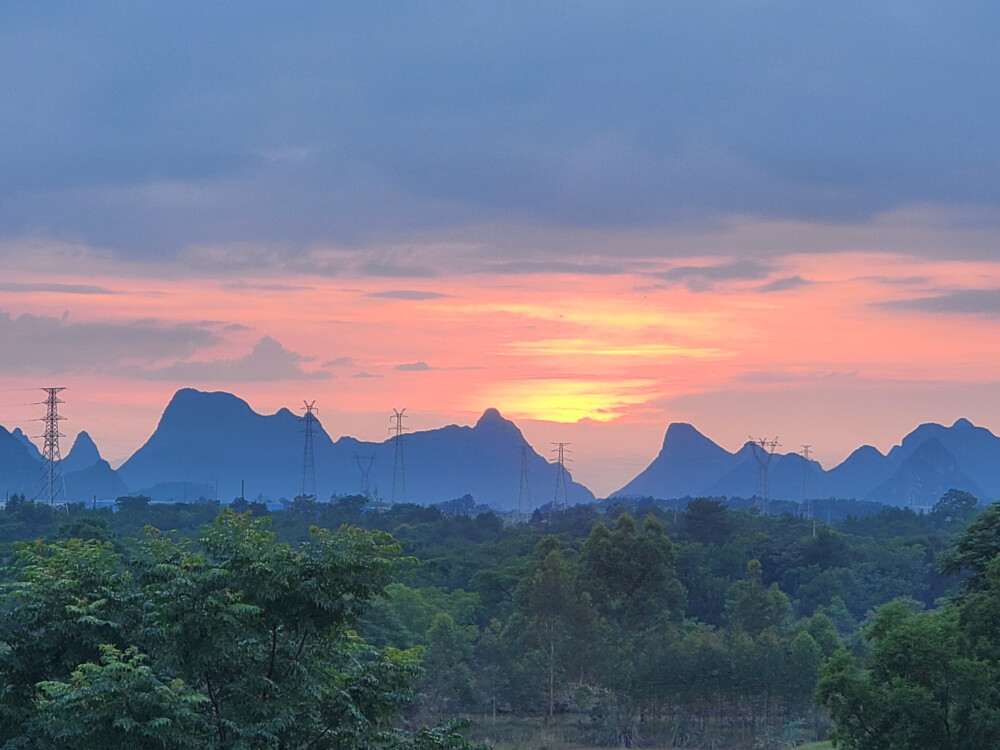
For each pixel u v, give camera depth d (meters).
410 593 109.56
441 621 100.06
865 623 127.62
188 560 25.38
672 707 97.25
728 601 135.12
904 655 47.03
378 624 94.88
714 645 96.50
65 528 114.44
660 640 103.25
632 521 130.50
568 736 93.56
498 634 109.25
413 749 26.95
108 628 26.11
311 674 26.11
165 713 22.77
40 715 24.34
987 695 45.28
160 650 25.16
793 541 185.62
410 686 27.84
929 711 45.50
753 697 95.19
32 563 28.44
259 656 26.31
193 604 24.53
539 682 100.12
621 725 93.88
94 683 22.64
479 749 28.22
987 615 49.12
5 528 178.88
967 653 47.66
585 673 105.00
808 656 93.19
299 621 25.64
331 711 26.06
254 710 24.55
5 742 25.06
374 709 26.80
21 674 25.77
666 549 129.00
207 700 24.83
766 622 116.44
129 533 179.00
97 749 22.39
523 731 94.06
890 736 46.44
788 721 95.06
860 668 55.59
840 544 172.50
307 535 194.12
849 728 48.00
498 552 177.25
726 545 177.00
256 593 25.12
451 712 99.75
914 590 165.75
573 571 124.00
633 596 125.38
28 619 26.08
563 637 104.06
